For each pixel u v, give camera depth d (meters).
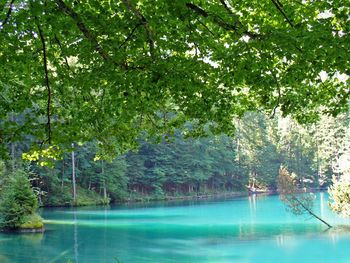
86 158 49.34
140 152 57.84
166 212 36.47
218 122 9.12
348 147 50.34
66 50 6.57
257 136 69.12
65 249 20.02
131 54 6.92
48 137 7.63
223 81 7.19
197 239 22.14
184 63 6.62
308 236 21.94
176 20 6.07
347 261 16.69
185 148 60.03
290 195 31.45
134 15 5.80
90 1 5.68
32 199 26.53
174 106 9.95
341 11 5.86
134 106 7.87
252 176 67.88
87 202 44.97
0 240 22.47
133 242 21.62
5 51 6.26
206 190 62.66
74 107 8.34
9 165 31.31
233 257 17.80
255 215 31.95
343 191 22.84
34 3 5.09
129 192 53.22
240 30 6.09
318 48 5.67
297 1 6.81
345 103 7.96
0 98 8.29
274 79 7.03
